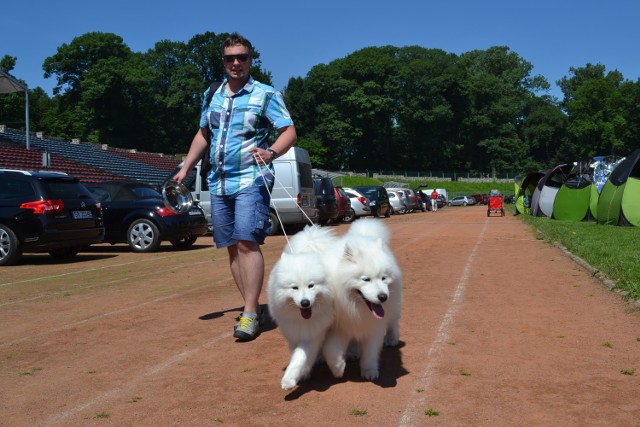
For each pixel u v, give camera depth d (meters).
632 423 3.38
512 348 4.99
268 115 5.74
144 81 77.75
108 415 3.77
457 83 105.75
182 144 85.62
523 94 124.19
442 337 5.40
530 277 8.75
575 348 4.95
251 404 3.86
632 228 16.83
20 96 67.44
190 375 4.52
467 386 4.07
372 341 4.31
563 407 3.65
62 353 5.29
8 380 4.57
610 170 23.05
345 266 4.18
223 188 5.68
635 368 4.39
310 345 4.07
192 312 6.85
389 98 101.56
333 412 3.67
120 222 14.20
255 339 5.55
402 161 108.38
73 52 78.00
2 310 7.24
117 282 9.35
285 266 4.11
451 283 8.39
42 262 12.44
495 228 20.53
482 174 106.44
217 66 90.12
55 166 28.94
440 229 20.42
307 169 19.48
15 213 11.57
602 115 102.75
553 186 26.53
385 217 32.97
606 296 7.05
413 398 3.87
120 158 41.88
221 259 12.26
